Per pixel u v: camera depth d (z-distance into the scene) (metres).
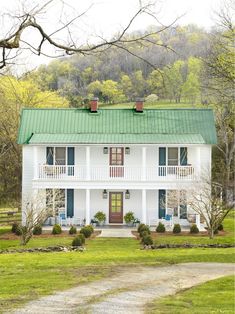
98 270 21.22
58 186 41.41
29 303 15.03
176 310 14.30
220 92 51.34
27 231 32.53
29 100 60.72
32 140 41.50
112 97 96.56
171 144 41.25
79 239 31.73
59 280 18.81
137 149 43.03
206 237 36.06
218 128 62.31
